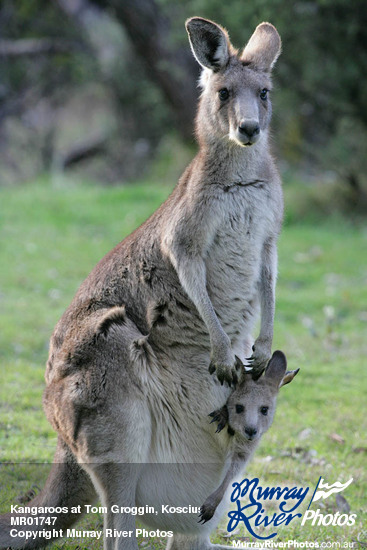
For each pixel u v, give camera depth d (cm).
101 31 4194
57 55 4266
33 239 2655
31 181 4275
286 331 1903
